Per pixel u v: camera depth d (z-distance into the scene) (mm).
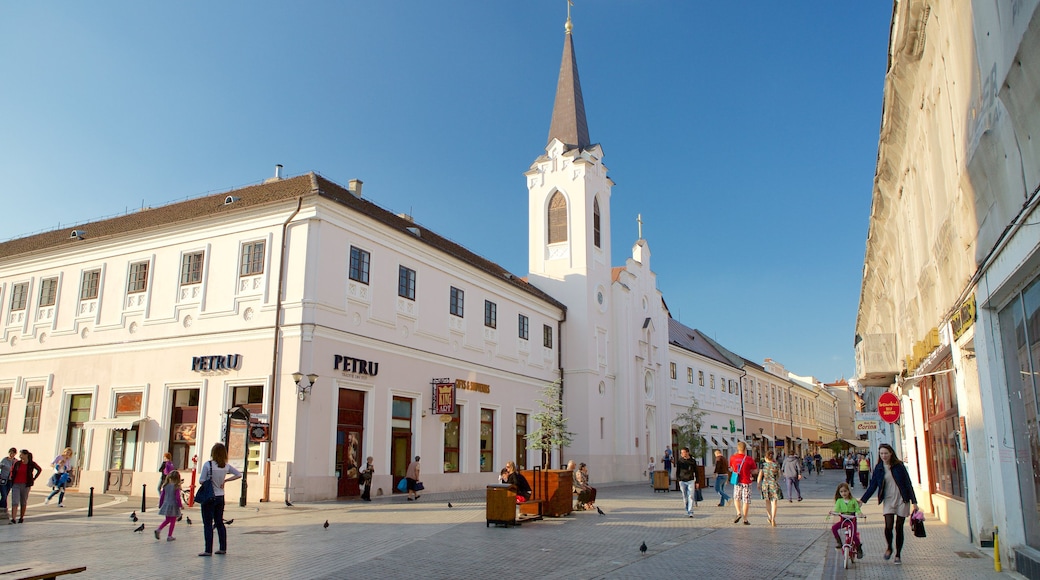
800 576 11758
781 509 24938
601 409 44812
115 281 29984
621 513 22578
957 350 14148
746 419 71938
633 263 51375
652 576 11664
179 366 27219
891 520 12953
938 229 14664
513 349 38562
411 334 30469
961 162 11992
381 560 12859
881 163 19438
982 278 11609
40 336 31453
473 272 35344
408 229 32969
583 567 12492
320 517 20094
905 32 13703
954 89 12234
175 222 28469
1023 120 8797
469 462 33531
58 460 23922
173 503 15070
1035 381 10148
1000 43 9133
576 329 44469
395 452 29375
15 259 33000
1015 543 11305
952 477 17297
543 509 20984
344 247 27188
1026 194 8938
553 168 47812
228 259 27328
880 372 23500
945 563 12477
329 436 25562
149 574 11188
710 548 14828
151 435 27141
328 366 25766
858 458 57906
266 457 24562
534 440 37250
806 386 95750
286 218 26406
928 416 20438
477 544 15125
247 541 15031
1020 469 11195
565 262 45906
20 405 31141
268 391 25031
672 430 54906
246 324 26234
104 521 18391
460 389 33406
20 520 18047
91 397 29375
